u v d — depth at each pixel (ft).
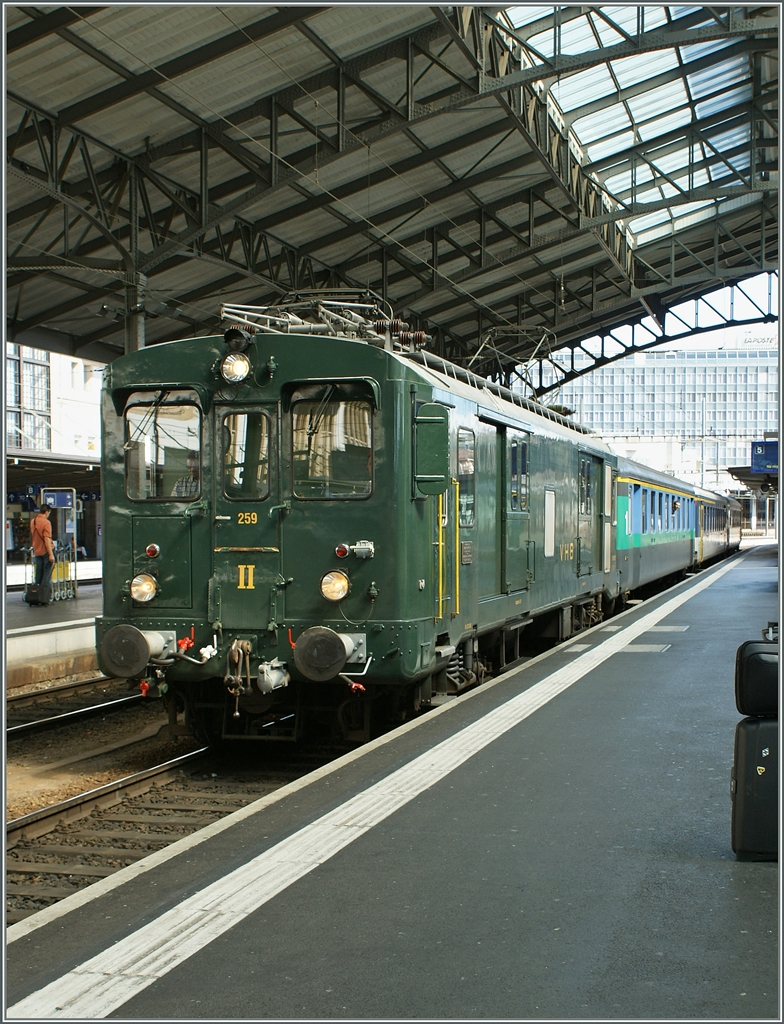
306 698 28.68
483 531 34.19
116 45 44.32
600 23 60.49
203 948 13.29
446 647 29.45
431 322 107.24
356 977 12.37
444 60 56.90
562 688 32.32
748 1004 11.57
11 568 88.12
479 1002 11.69
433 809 19.25
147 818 24.13
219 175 61.57
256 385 26.76
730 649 41.24
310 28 48.11
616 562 61.82
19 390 156.87
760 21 52.01
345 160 62.44
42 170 55.26
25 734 34.37
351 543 25.88
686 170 88.89
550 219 90.94
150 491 27.50
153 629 27.07
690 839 17.26
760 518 293.84
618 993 11.87
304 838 17.70
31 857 21.59
